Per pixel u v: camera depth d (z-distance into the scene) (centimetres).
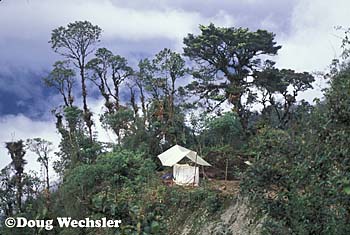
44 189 3212
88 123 4294
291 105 4309
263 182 903
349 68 969
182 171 2981
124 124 4047
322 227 809
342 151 764
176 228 2481
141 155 3403
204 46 4634
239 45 4506
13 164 3809
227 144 3428
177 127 3800
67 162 3862
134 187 2838
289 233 865
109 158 3156
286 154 892
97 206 652
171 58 4644
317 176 804
